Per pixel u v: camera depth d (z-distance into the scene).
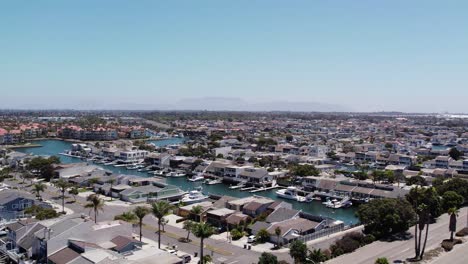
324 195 176.25
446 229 117.62
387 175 195.88
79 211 139.75
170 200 165.38
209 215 129.38
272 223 118.69
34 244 94.62
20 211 130.88
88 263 78.81
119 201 159.25
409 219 113.12
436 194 131.50
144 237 112.25
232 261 95.44
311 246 103.56
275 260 84.25
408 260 93.06
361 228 120.94
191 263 93.81
